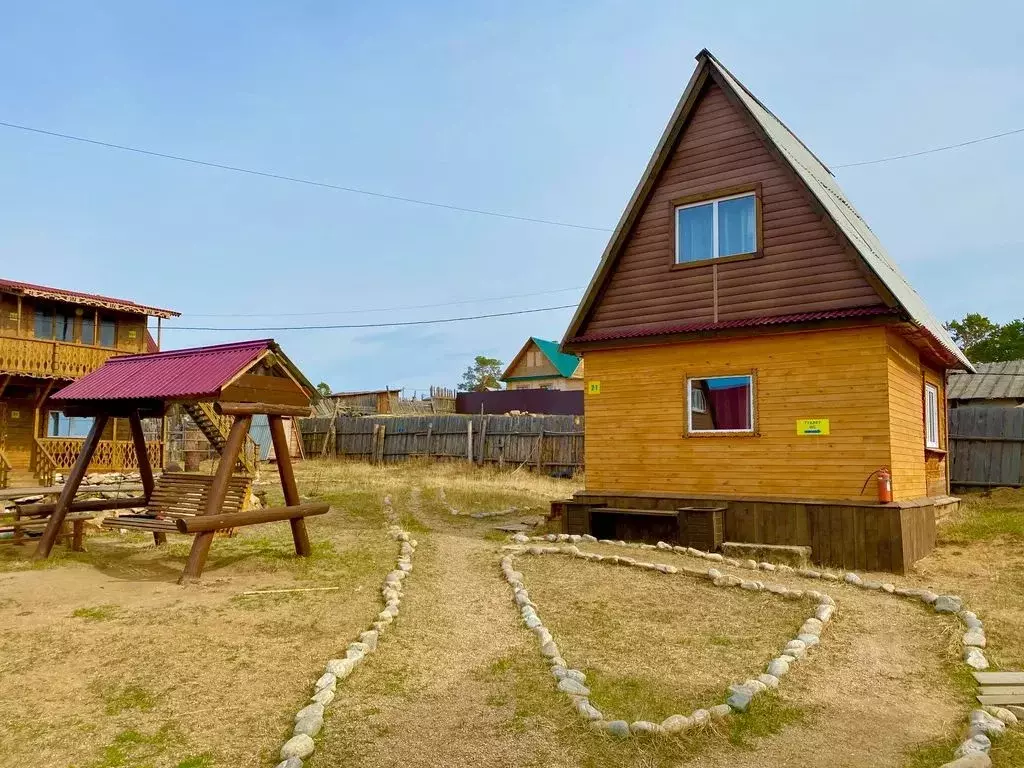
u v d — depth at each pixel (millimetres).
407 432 31500
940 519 14211
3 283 19781
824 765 4457
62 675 5684
